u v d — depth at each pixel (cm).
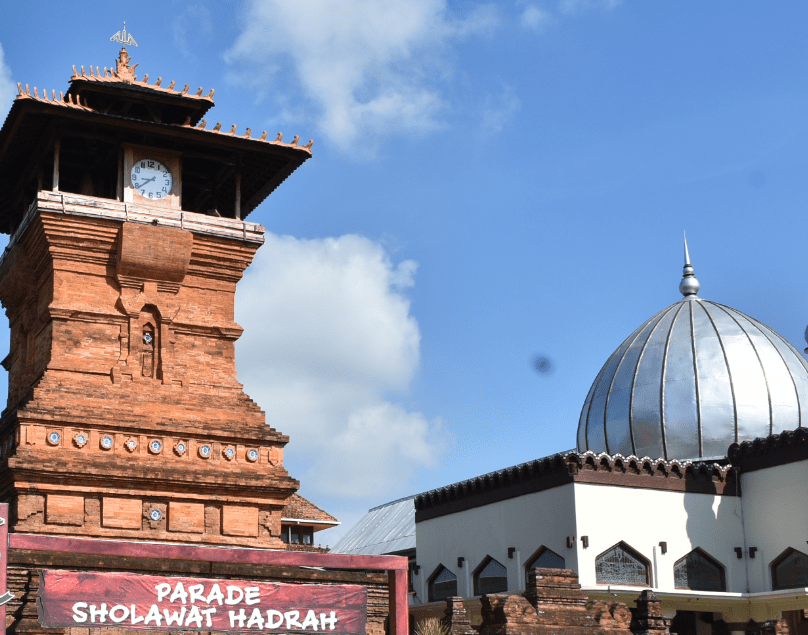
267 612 2072
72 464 2658
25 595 2231
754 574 3481
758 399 3841
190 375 2934
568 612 2462
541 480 3425
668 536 3394
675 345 4012
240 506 2862
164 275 2945
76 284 2855
